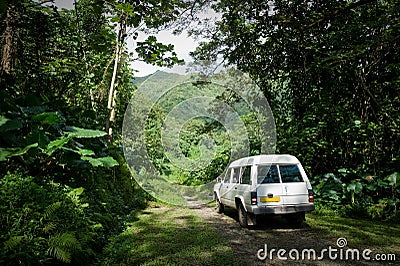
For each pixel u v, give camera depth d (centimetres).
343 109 1077
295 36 822
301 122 1165
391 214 874
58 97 906
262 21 792
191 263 494
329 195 993
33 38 960
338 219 865
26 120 503
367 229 735
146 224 792
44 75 975
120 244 570
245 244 621
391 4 793
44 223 425
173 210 1042
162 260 503
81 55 1134
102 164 611
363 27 773
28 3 857
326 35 897
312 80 1091
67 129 589
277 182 753
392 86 1041
